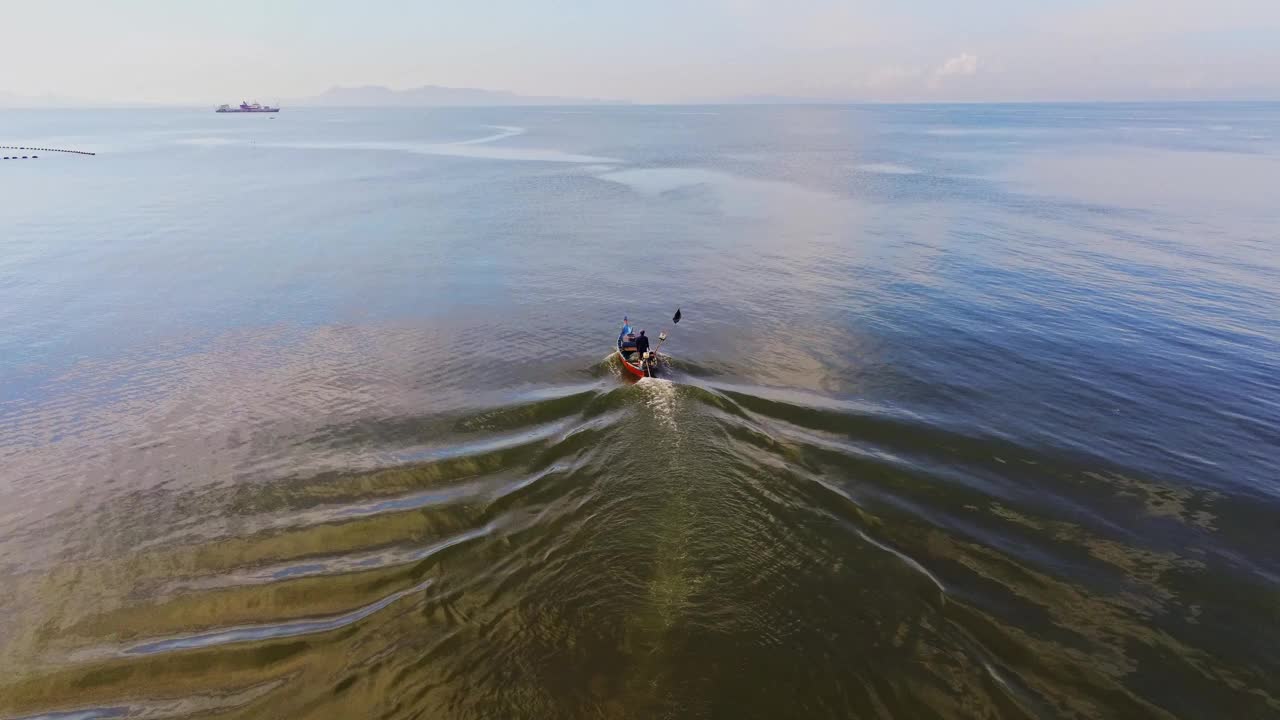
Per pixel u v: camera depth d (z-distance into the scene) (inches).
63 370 1072.8
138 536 680.4
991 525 667.4
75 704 492.4
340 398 974.4
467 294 1440.7
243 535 672.4
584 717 446.3
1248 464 770.2
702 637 507.5
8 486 772.0
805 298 1381.6
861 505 689.6
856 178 3270.2
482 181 3287.4
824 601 550.0
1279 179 2970.0
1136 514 685.3
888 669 487.2
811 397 950.4
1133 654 514.9
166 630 555.2
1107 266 1560.0
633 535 627.2
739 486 708.0
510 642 511.2
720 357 1102.4
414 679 485.4
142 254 1768.0
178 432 885.2
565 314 1317.7
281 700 479.5
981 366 1041.5
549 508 676.1
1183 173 3243.1
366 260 1722.4
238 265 1668.3
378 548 642.2
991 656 506.0
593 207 2507.4
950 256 1689.2
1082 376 999.6
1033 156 4274.1
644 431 824.9
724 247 1846.7
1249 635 534.9
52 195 2716.5
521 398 962.7
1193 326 1178.6
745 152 4854.8
